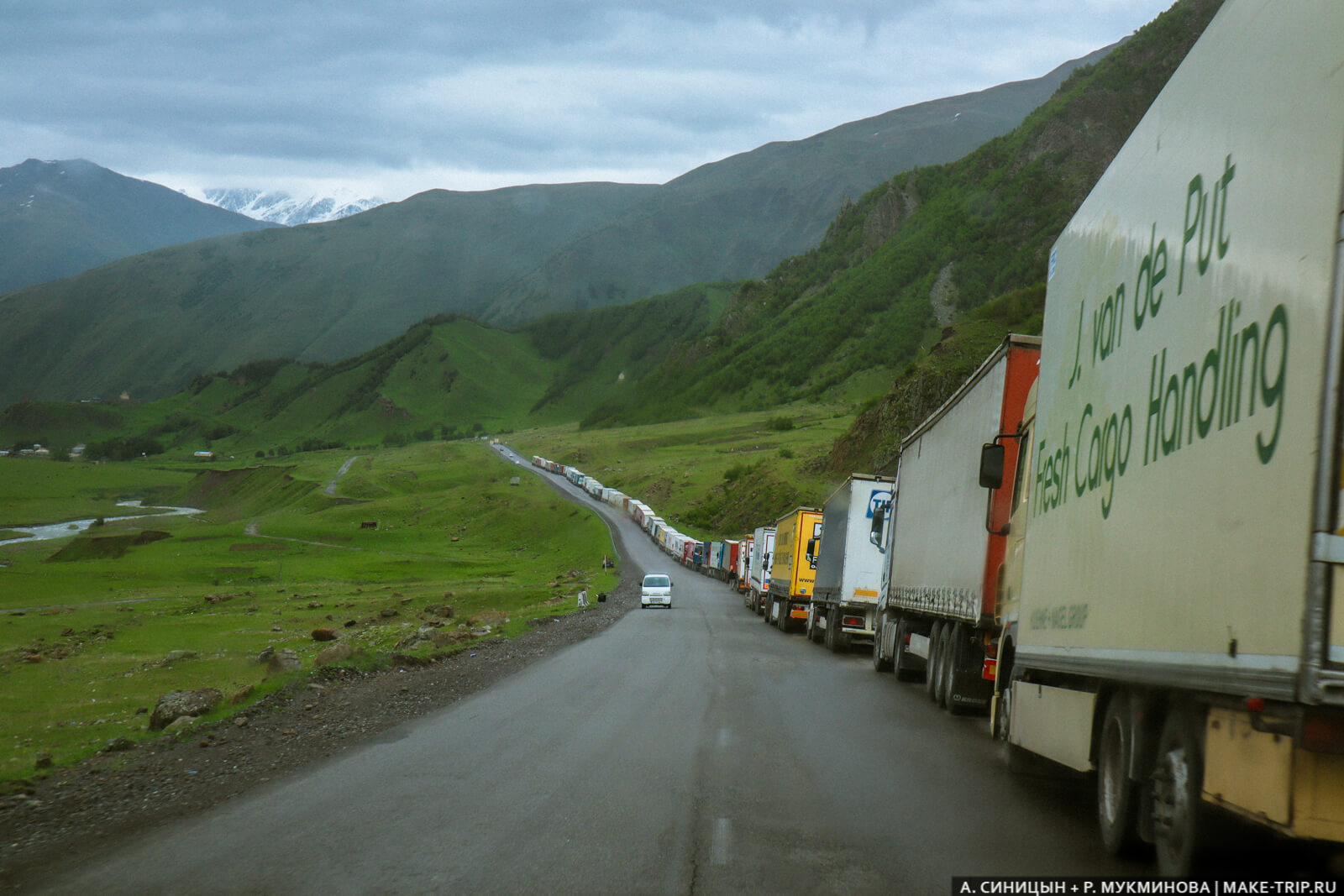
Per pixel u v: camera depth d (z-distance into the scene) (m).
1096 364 7.26
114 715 17.88
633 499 135.88
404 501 170.38
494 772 8.81
